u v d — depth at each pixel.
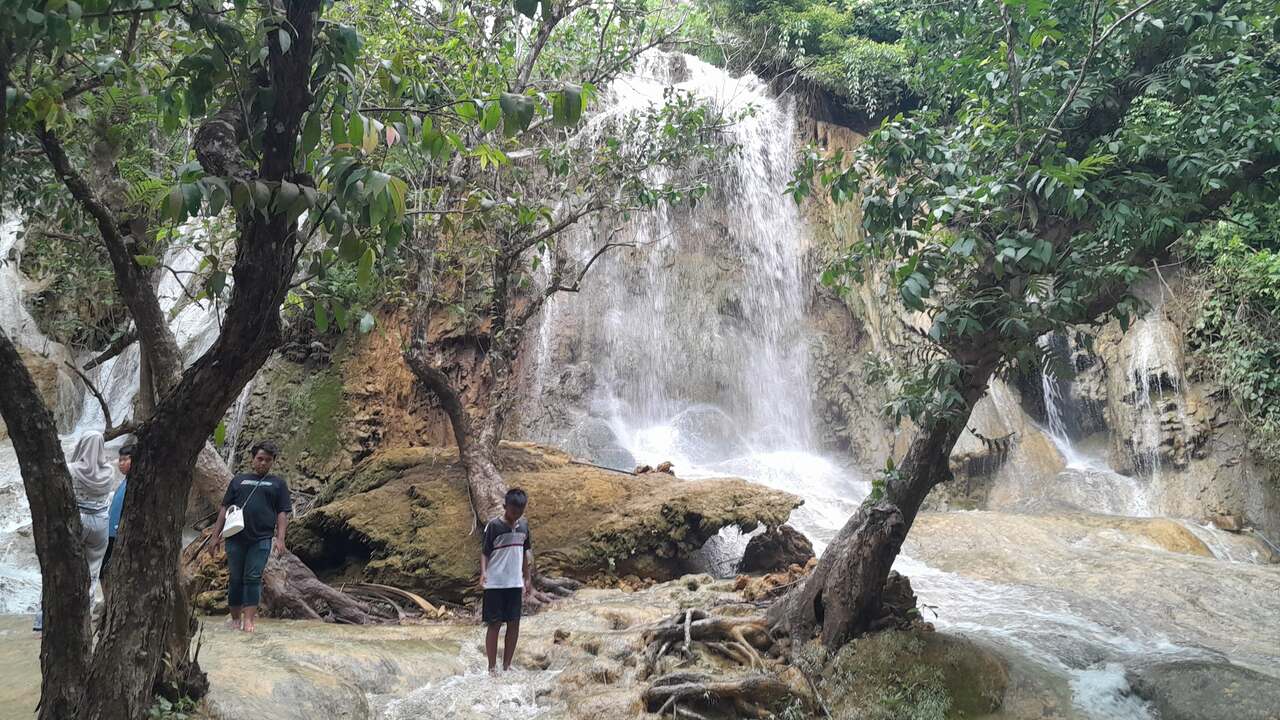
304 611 8.70
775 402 18.16
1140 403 15.66
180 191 3.27
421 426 14.41
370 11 9.85
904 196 7.13
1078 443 17.00
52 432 3.71
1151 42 7.36
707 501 10.16
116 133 6.32
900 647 7.15
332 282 10.83
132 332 9.26
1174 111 7.25
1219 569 10.62
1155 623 9.07
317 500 11.91
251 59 3.55
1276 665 7.84
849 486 16.05
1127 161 7.28
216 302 4.12
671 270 18.11
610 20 12.22
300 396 14.48
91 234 8.24
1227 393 15.09
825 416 17.97
